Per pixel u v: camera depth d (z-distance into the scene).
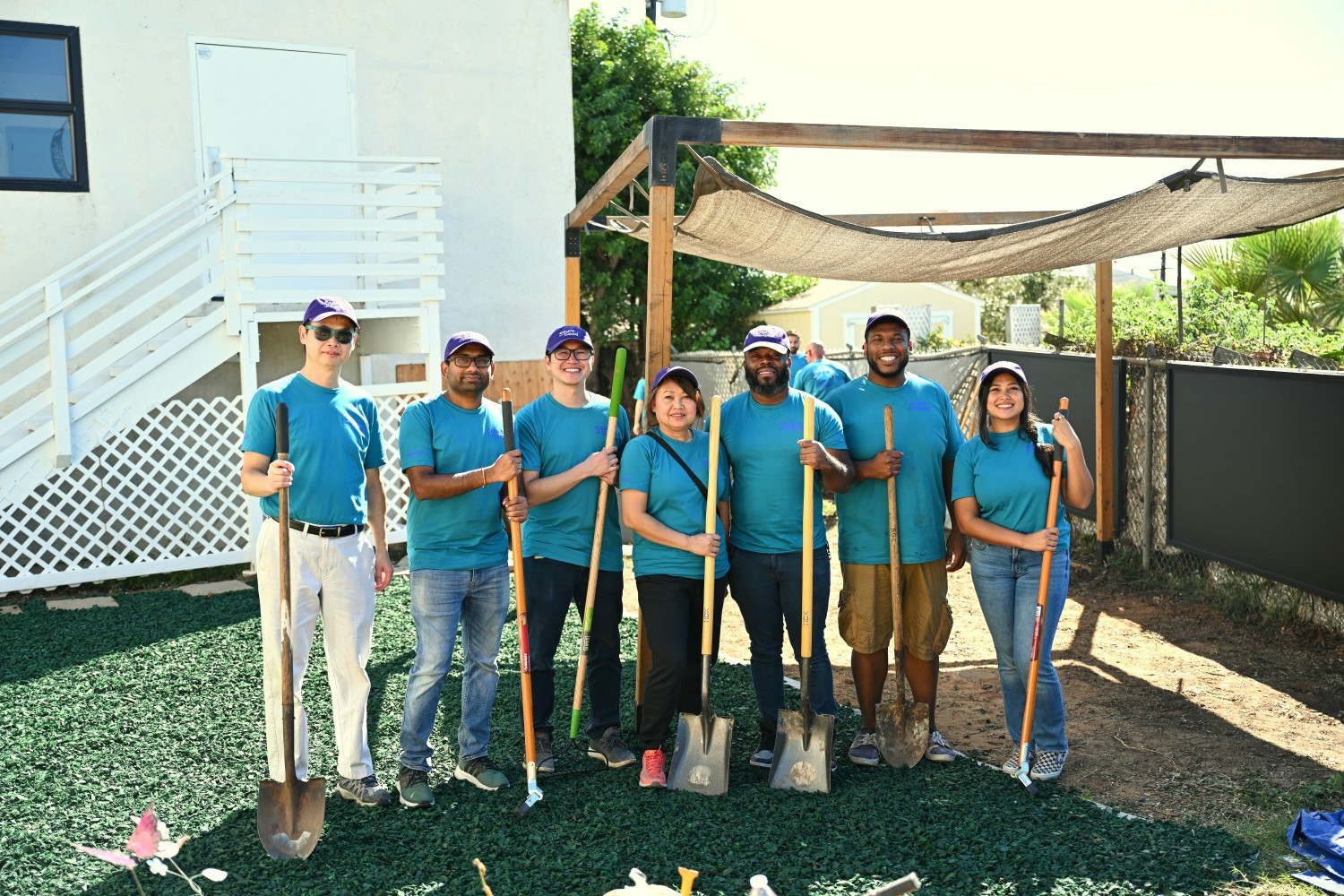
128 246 8.63
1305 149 5.78
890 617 4.86
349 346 4.21
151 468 10.05
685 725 4.52
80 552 8.45
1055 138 5.49
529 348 11.72
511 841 3.99
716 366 14.66
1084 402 9.44
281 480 3.86
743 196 5.18
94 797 4.45
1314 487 6.43
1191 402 7.72
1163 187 5.77
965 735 5.29
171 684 5.90
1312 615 6.84
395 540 9.78
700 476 4.57
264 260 10.27
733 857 3.84
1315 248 12.27
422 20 10.91
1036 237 6.07
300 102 10.45
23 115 9.36
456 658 6.41
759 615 4.63
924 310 23.56
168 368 8.73
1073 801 4.38
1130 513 8.90
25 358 9.44
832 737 4.50
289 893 3.62
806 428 4.42
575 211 7.47
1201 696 5.80
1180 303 9.25
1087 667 6.39
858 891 3.61
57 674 6.09
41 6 9.30
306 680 5.93
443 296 9.64
